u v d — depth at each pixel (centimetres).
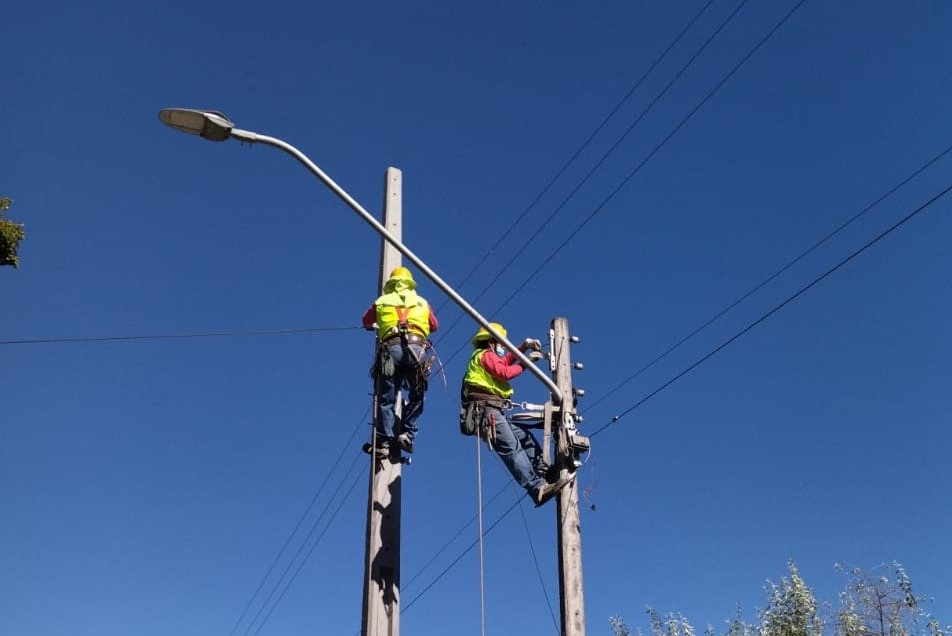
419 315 949
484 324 870
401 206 1065
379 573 864
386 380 920
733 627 1520
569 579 908
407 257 836
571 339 1020
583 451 963
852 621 1412
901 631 1392
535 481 930
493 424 940
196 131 804
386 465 907
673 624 1521
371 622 843
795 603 1443
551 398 973
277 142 812
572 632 887
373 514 884
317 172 818
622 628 1552
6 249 1365
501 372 948
